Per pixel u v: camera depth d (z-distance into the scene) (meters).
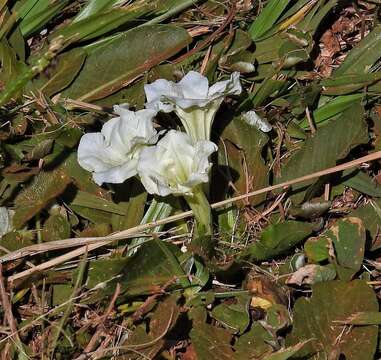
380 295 0.63
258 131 0.65
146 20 0.68
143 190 0.63
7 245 0.62
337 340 0.60
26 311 0.63
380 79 0.67
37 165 0.64
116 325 0.62
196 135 0.60
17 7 0.68
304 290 0.62
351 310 0.60
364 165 0.66
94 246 0.62
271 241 0.62
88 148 0.60
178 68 0.67
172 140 0.58
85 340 0.61
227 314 0.61
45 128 0.64
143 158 0.58
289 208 0.64
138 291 0.61
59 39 0.58
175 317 0.60
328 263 0.62
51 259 0.63
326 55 0.69
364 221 0.64
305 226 0.62
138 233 0.62
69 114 0.65
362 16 0.69
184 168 0.59
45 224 0.63
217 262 0.63
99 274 0.61
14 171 0.63
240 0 0.68
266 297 0.61
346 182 0.65
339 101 0.67
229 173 0.65
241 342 0.60
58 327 0.59
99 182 0.58
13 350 0.60
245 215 0.65
